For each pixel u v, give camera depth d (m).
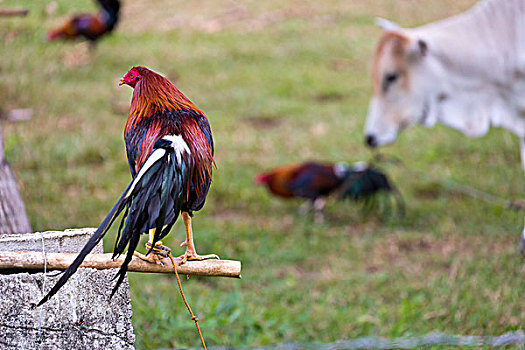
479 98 9.22
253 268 8.62
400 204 10.62
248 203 10.75
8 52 16.48
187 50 18.70
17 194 5.54
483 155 12.80
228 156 12.36
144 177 2.89
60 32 16.52
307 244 9.48
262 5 23.52
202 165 3.14
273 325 6.86
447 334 6.52
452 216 10.41
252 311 7.23
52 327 3.44
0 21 17.70
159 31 20.28
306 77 17.23
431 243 9.60
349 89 16.75
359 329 6.87
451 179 11.65
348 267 8.84
